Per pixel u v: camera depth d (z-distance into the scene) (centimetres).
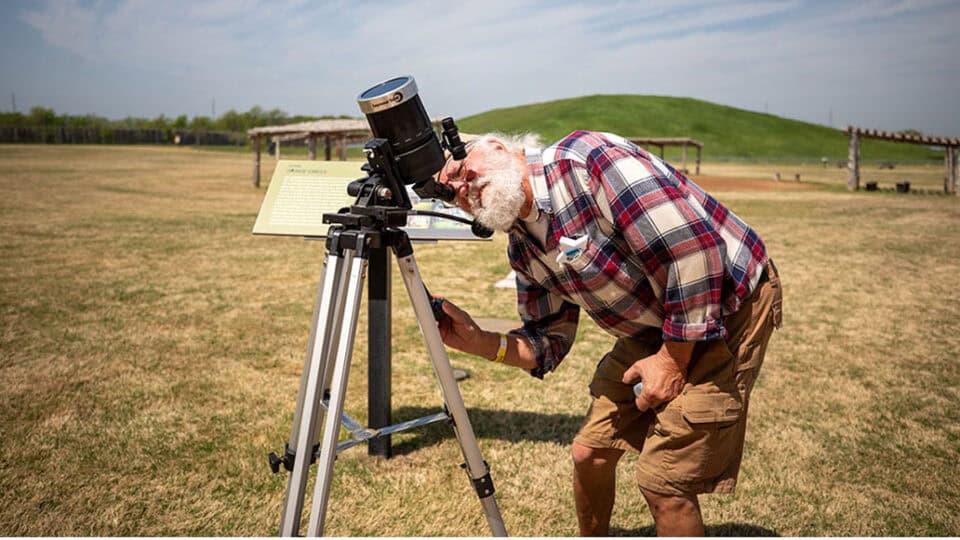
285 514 167
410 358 474
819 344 514
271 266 812
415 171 172
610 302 189
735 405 183
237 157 4881
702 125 9538
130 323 543
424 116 172
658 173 174
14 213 1244
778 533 258
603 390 214
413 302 179
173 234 1057
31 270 741
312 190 311
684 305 169
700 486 187
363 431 196
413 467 309
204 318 565
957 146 2262
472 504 277
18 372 420
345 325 166
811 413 379
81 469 298
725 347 181
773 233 1179
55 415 357
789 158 7338
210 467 304
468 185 179
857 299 666
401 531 257
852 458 322
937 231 1208
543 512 272
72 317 555
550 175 178
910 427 359
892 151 9288
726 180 3319
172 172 2791
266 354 473
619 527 262
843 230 1223
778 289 190
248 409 372
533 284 221
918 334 543
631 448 210
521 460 318
